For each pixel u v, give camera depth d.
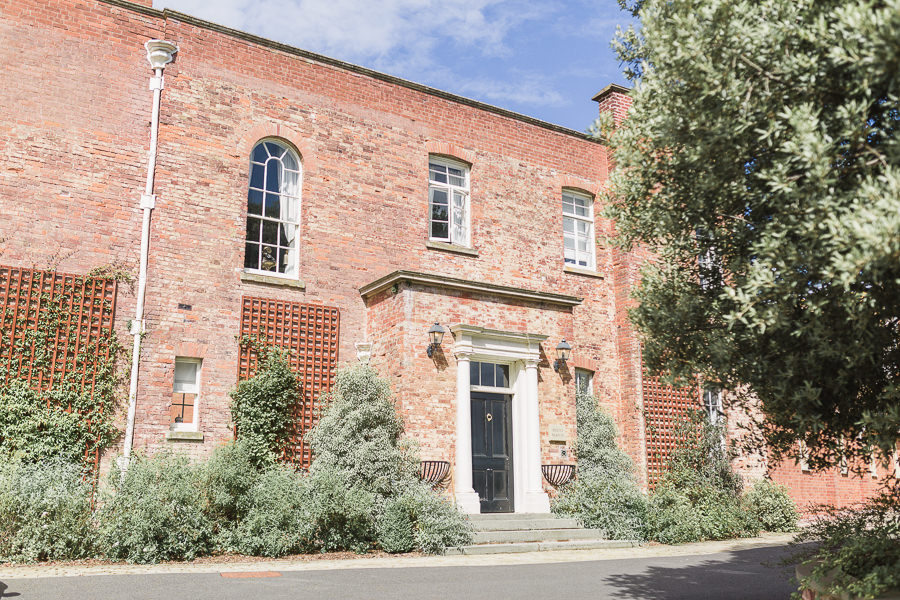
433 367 13.53
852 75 5.02
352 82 15.56
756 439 7.04
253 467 12.24
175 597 7.61
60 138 12.37
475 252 16.27
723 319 6.33
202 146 13.62
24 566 9.55
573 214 18.41
